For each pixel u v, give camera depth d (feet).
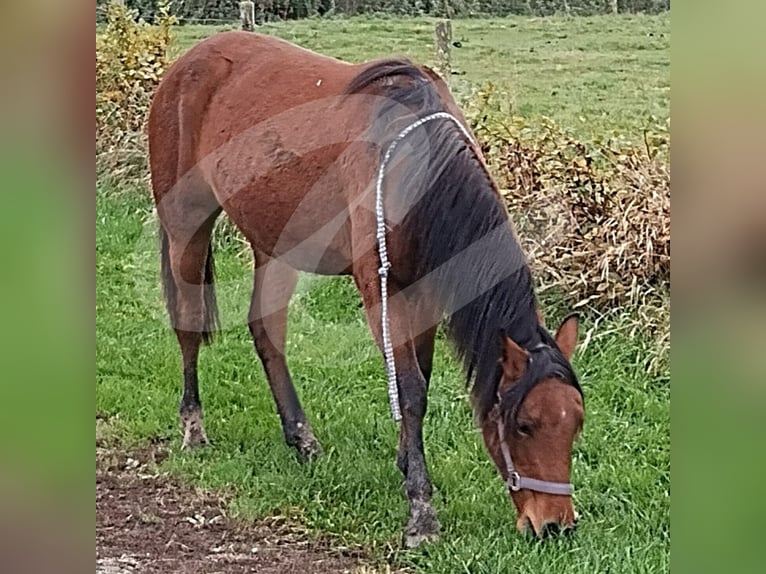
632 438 12.24
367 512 10.98
